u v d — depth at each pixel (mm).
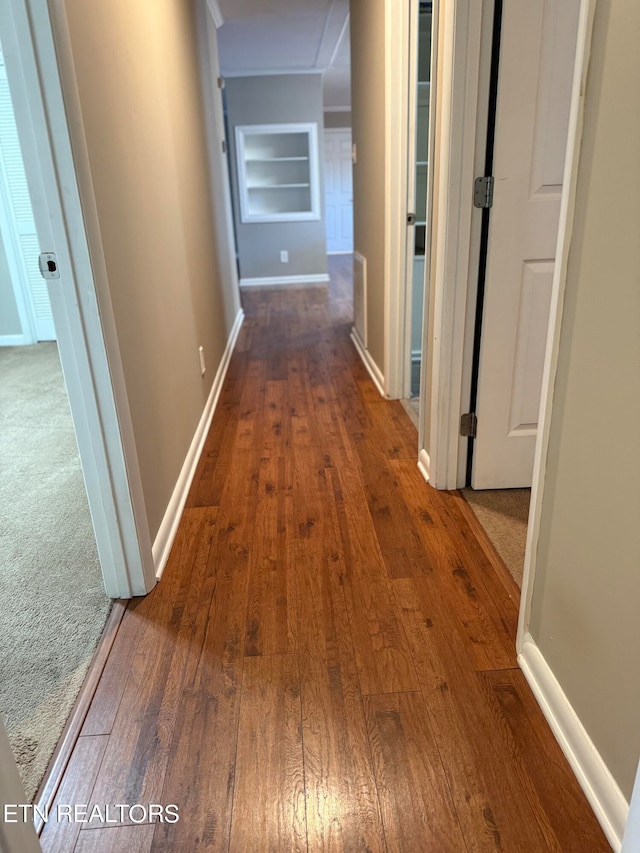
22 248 4652
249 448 2846
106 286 1535
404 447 2779
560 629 1291
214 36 4387
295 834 1146
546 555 1337
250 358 4348
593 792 1157
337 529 2129
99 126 1566
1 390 3781
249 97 6730
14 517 2295
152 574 1844
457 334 2131
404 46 2775
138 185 1942
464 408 2242
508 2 1729
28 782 1254
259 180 7301
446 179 1953
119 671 1537
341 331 5020
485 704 1402
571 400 1176
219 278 4062
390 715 1385
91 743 1340
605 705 1113
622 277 979
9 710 1423
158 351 2113
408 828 1146
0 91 4289
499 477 2316
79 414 1605
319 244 7398
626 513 1005
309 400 3451
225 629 1674
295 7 4289
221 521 2219
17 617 1738
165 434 2158
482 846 1111
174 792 1231
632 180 937
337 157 10133
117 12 1797
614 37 962
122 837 1151
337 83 7922
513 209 1940
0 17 1271
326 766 1271
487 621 1664
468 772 1245
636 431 964
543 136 1870
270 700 1438
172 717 1401
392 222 3066
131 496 1708
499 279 2020
